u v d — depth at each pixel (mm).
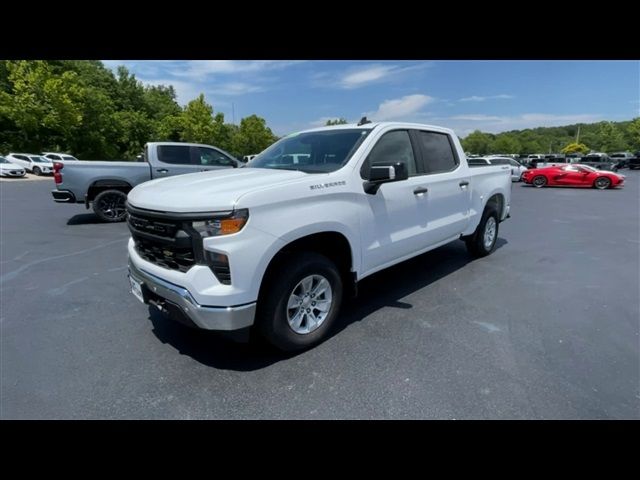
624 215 10273
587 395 2354
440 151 4227
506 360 2762
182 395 2389
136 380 2539
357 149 3223
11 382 2510
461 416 2188
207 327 2373
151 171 8500
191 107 40219
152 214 2496
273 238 2445
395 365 2705
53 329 3281
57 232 7312
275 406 2285
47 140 36312
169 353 2883
